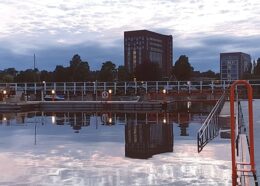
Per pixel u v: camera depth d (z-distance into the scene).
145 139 22.98
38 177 13.84
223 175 13.53
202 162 15.69
